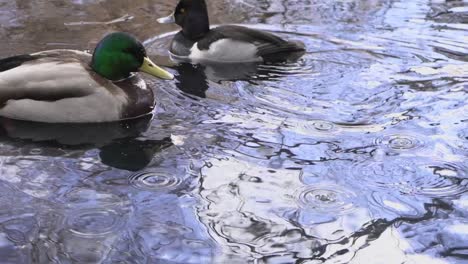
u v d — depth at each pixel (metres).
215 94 3.26
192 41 3.47
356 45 3.51
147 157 3.00
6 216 2.83
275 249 2.78
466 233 2.81
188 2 3.46
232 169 2.96
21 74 3.09
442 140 3.06
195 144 3.04
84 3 3.77
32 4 3.74
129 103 3.12
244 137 3.07
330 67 3.38
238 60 3.43
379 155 3.01
